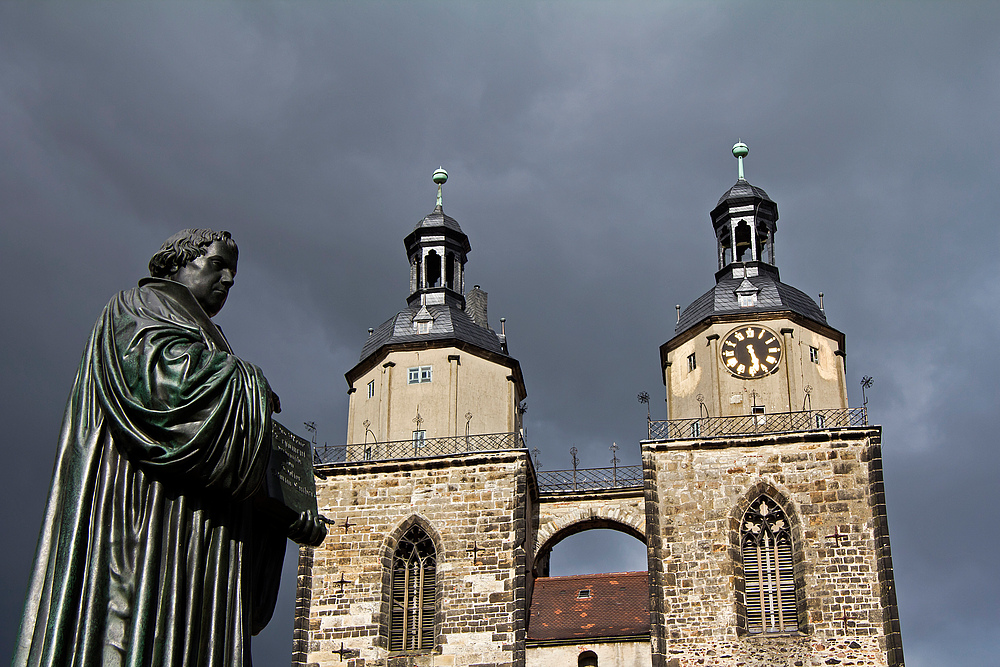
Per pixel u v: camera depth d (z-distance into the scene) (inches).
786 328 2561.5
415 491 2490.2
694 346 2603.3
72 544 534.9
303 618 2417.6
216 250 629.6
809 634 2253.9
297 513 618.8
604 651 2333.9
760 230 2785.4
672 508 2378.2
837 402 2546.8
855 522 2327.8
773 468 2388.0
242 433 567.8
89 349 569.6
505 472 2480.3
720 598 2299.5
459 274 2876.5
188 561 556.4
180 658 542.6
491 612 2369.6
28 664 517.0
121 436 549.0
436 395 2625.5
